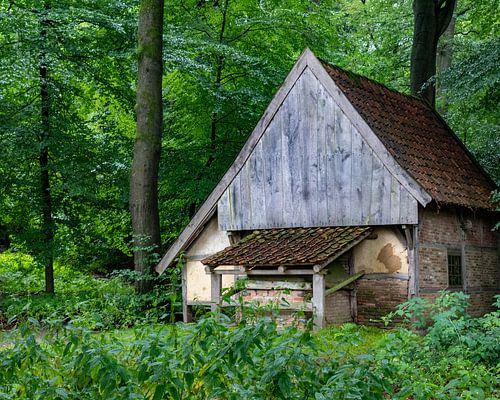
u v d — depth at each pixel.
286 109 15.85
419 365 9.20
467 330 10.62
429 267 14.43
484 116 21.14
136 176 17.25
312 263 13.42
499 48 17.41
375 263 14.60
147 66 17.09
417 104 18.12
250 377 4.40
